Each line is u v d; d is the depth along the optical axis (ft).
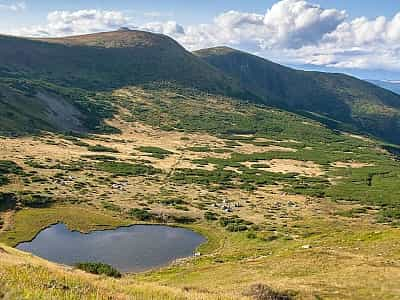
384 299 103.40
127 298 63.67
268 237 324.80
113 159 621.72
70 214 373.40
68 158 589.73
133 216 385.09
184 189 494.18
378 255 156.46
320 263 146.82
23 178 453.99
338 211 432.25
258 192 505.25
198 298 77.05
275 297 100.22
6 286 46.91
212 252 299.17
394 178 619.67
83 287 65.31
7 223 344.08
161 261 284.20
